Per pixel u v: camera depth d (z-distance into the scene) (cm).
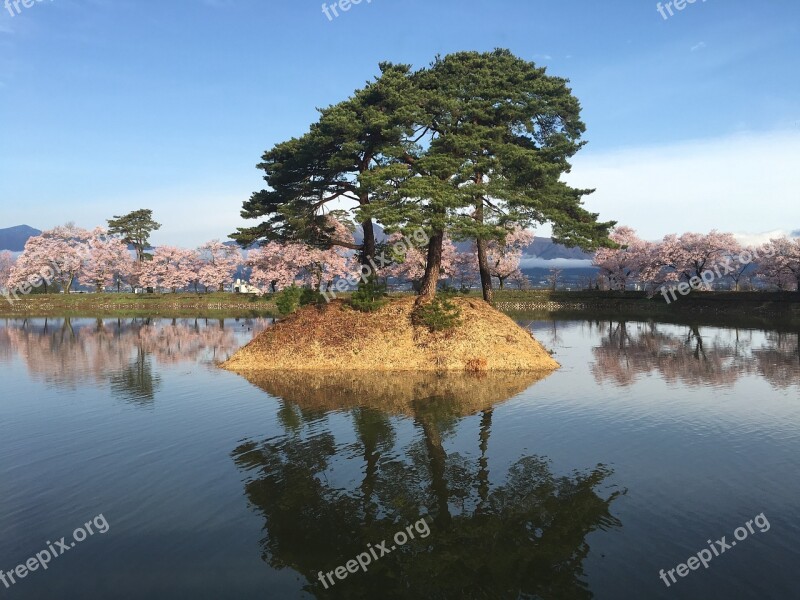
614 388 2353
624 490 1273
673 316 6181
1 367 3081
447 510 1185
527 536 1070
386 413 1964
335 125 2753
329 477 1373
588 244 2959
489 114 3064
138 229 10762
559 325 5284
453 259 8006
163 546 1041
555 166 2862
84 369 2991
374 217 2712
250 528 1113
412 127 2984
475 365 2761
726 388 2355
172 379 2656
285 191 3173
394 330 2992
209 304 8856
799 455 1498
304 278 8512
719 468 1405
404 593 890
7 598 878
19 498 1256
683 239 7462
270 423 1855
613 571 942
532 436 1683
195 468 1438
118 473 1405
